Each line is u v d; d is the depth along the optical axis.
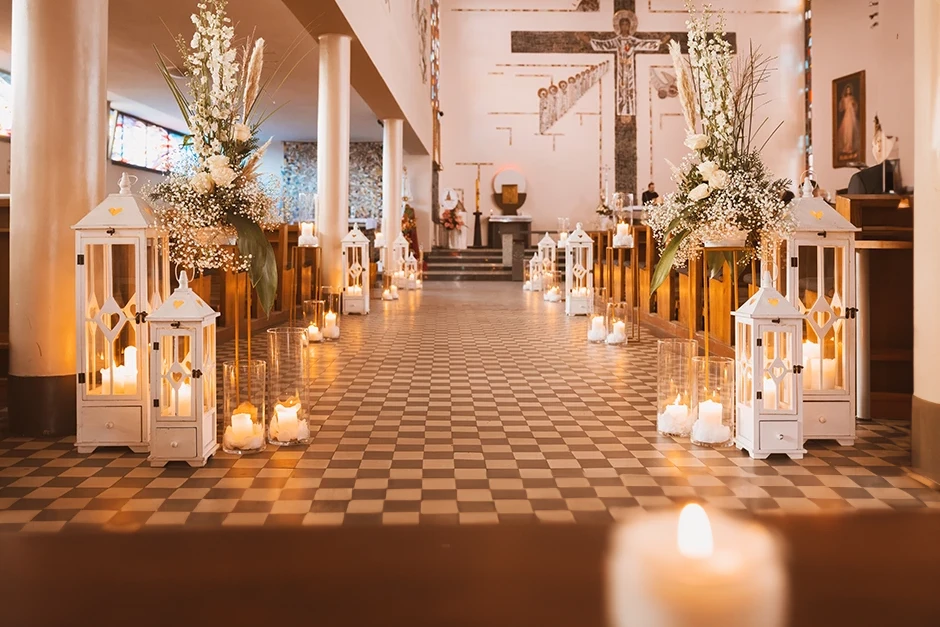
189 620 0.52
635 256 10.56
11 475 3.61
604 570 0.59
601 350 7.81
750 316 3.87
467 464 3.82
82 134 4.45
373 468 3.74
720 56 4.16
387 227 16.67
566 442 4.27
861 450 4.09
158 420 3.73
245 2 10.62
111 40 12.41
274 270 4.00
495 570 0.60
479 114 24.12
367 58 11.84
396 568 0.59
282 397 4.19
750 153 4.31
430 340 8.52
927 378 3.55
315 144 22.03
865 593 0.55
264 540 0.64
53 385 4.40
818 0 21.73
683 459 3.92
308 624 0.52
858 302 4.82
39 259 4.38
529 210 24.16
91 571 0.59
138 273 3.97
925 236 3.55
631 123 24.05
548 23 24.05
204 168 3.98
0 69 13.80
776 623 0.52
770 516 0.65
